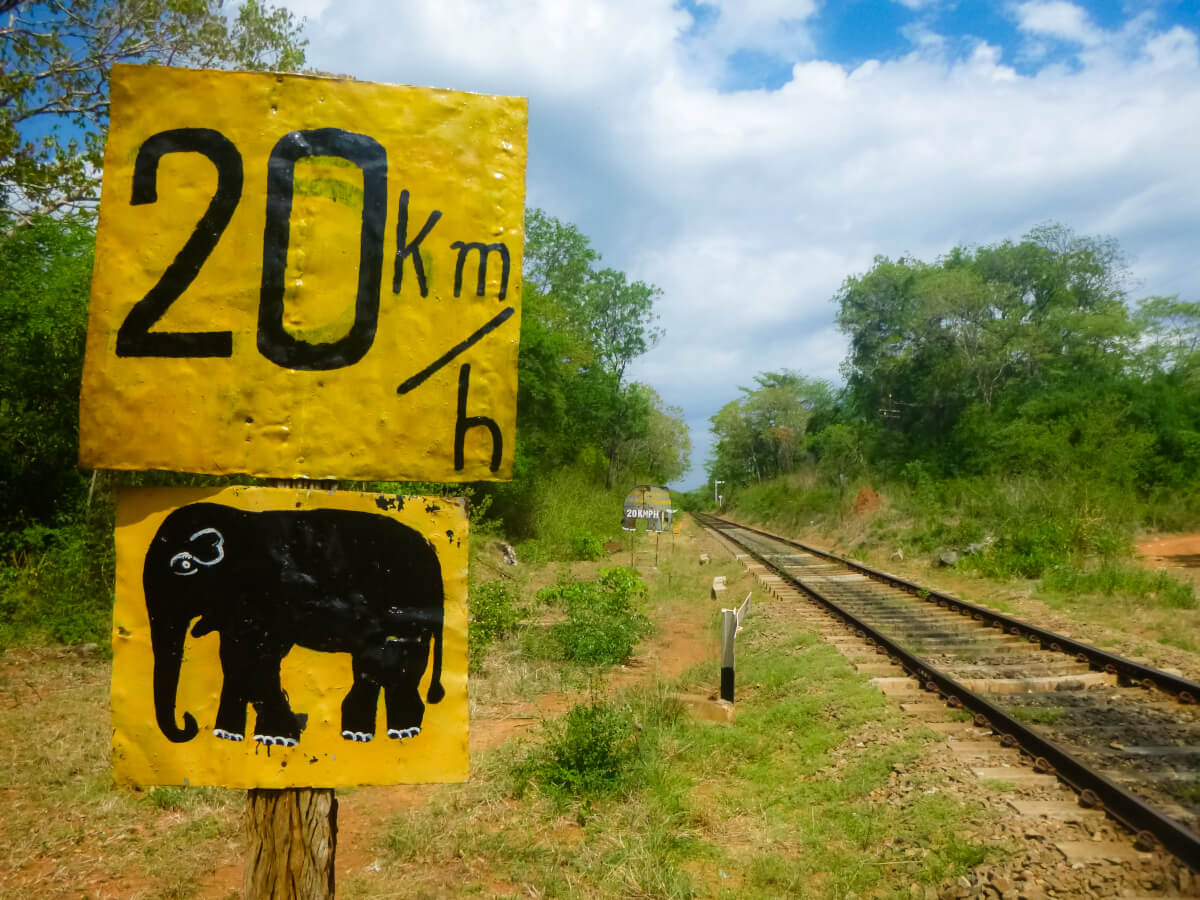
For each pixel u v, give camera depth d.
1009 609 12.55
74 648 9.21
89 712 6.98
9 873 4.33
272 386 2.18
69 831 4.79
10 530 11.35
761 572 18.97
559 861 4.52
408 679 2.18
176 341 2.16
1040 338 34.97
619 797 5.45
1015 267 40.84
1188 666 8.36
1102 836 4.34
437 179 2.28
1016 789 5.02
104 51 10.89
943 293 36.88
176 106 2.20
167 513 2.13
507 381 2.28
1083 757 5.61
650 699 7.35
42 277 12.67
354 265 2.23
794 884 4.25
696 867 4.54
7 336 11.59
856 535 26.41
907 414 40.44
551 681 8.56
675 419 56.81
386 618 2.18
